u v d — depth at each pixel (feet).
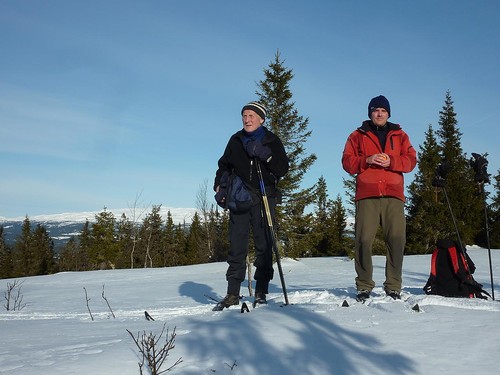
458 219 88.58
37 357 8.88
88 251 152.46
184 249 157.17
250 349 8.48
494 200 97.96
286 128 64.64
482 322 10.06
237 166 14.71
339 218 115.55
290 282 32.99
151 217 149.59
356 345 8.50
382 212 14.11
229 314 12.39
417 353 7.90
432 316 10.68
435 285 14.89
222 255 115.34
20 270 159.22
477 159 15.99
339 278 36.50
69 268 154.92
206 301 22.59
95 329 12.32
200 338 9.37
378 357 7.78
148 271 56.54
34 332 12.44
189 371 7.53
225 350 8.51
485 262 42.75
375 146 14.23
